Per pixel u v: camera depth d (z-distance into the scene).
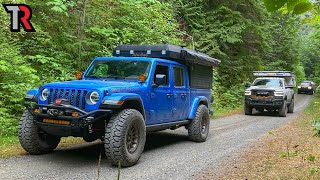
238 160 6.19
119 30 12.28
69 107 5.39
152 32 13.30
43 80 10.01
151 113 6.57
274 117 15.88
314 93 43.62
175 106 7.45
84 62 12.15
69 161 5.89
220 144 8.02
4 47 9.49
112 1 13.22
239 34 21.78
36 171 5.16
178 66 7.70
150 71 6.67
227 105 19.59
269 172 5.26
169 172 5.34
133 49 7.75
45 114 5.57
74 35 12.12
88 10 12.65
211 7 22.36
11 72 9.09
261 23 24.03
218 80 21.33
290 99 17.88
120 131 5.40
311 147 7.20
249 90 16.73
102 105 5.45
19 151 6.47
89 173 5.15
